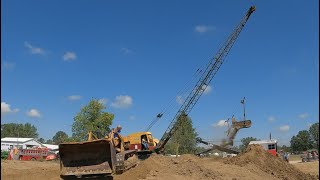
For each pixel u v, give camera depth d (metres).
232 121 61.78
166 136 52.56
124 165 19.28
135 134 36.00
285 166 34.09
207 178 22.78
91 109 57.25
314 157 63.47
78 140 56.75
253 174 28.00
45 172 24.22
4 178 21.97
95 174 16.83
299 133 128.75
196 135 76.69
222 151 63.38
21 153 59.53
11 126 154.50
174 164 25.58
